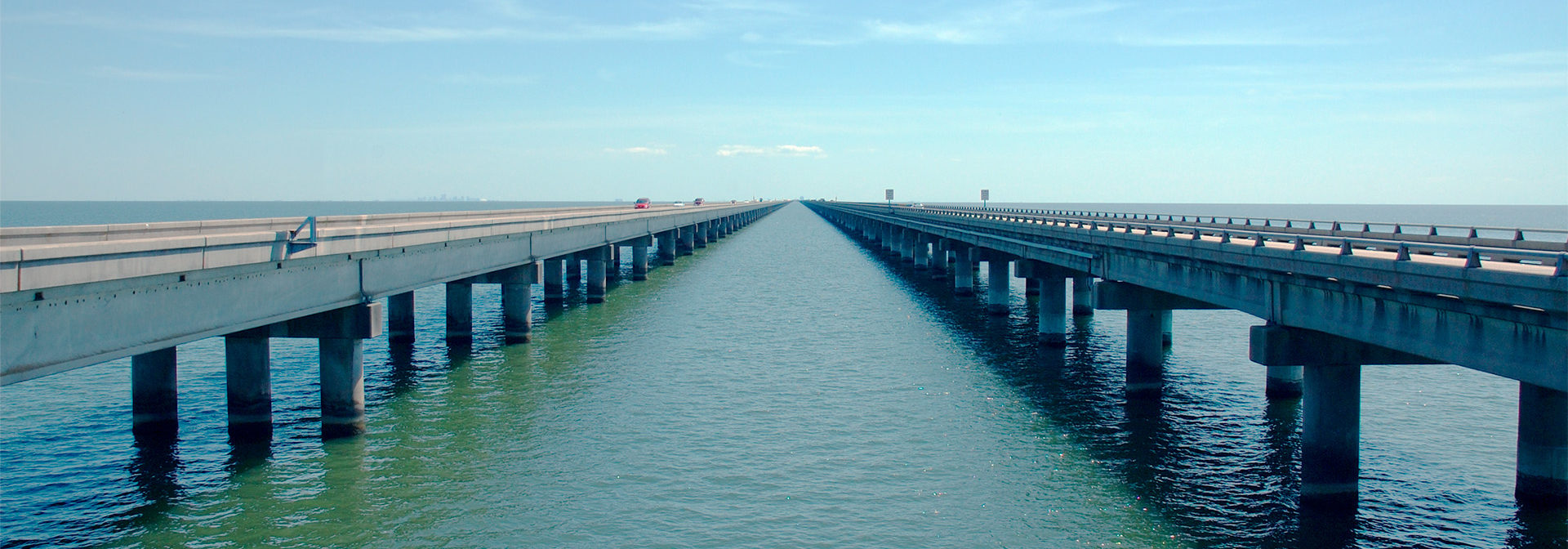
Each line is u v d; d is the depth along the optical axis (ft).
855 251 333.01
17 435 73.61
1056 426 78.23
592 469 65.77
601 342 122.21
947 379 97.60
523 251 119.96
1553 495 56.13
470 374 100.07
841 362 107.34
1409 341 47.65
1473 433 75.56
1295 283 57.88
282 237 60.03
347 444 71.87
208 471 64.69
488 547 52.08
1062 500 59.82
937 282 212.43
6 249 37.70
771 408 84.12
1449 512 56.65
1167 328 120.37
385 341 122.72
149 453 68.80
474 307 166.61
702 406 84.69
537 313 155.02
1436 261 54.08
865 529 54.95
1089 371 102.73
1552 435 56.03
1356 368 56.18
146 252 46.83
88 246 42.78
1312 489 57.00
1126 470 66.08
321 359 73.10
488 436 74.18
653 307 162.20
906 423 78.84
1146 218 143.23
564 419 79.82
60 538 52.31
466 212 150.30
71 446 70.33
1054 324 118.32
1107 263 98.27
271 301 59.82
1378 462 67.46
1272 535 53.57
